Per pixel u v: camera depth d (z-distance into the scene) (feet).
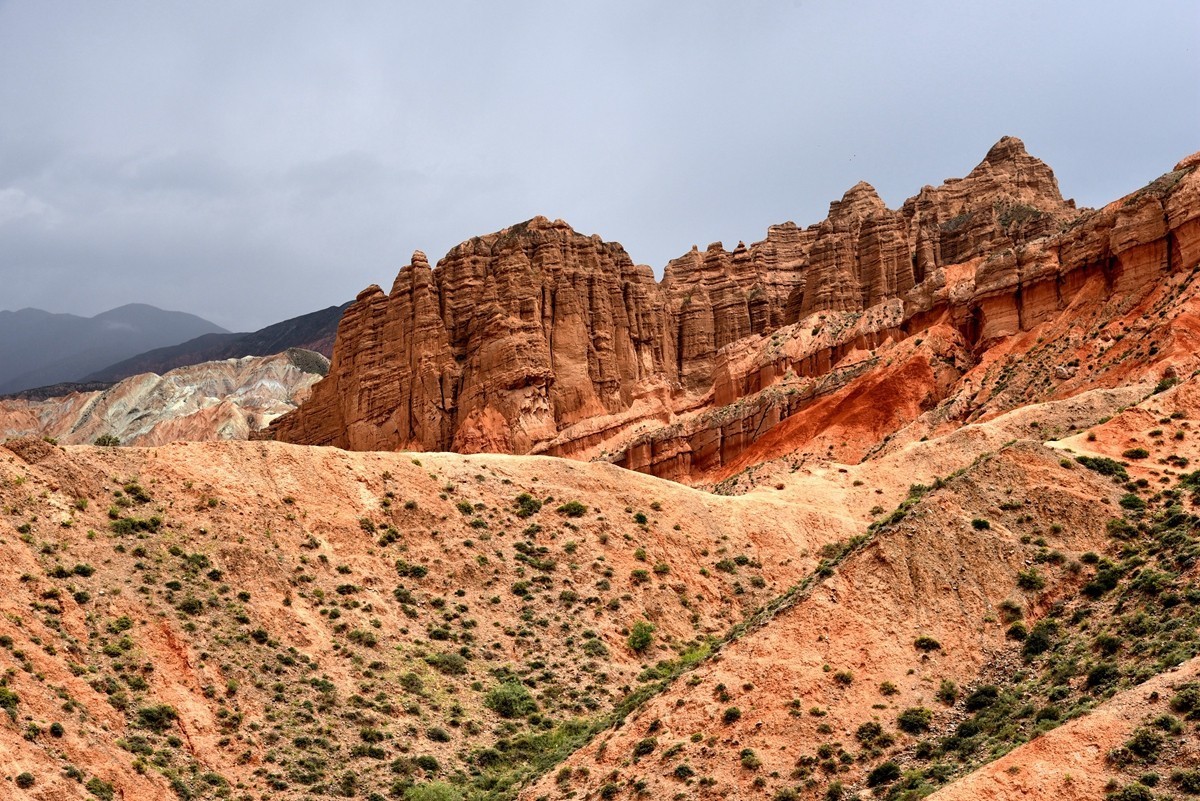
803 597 216.95
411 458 327.67
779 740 191.01
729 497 332.39
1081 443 255.91
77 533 257.14
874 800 174.29
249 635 248.32
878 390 428.15
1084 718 157.07
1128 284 388.98
